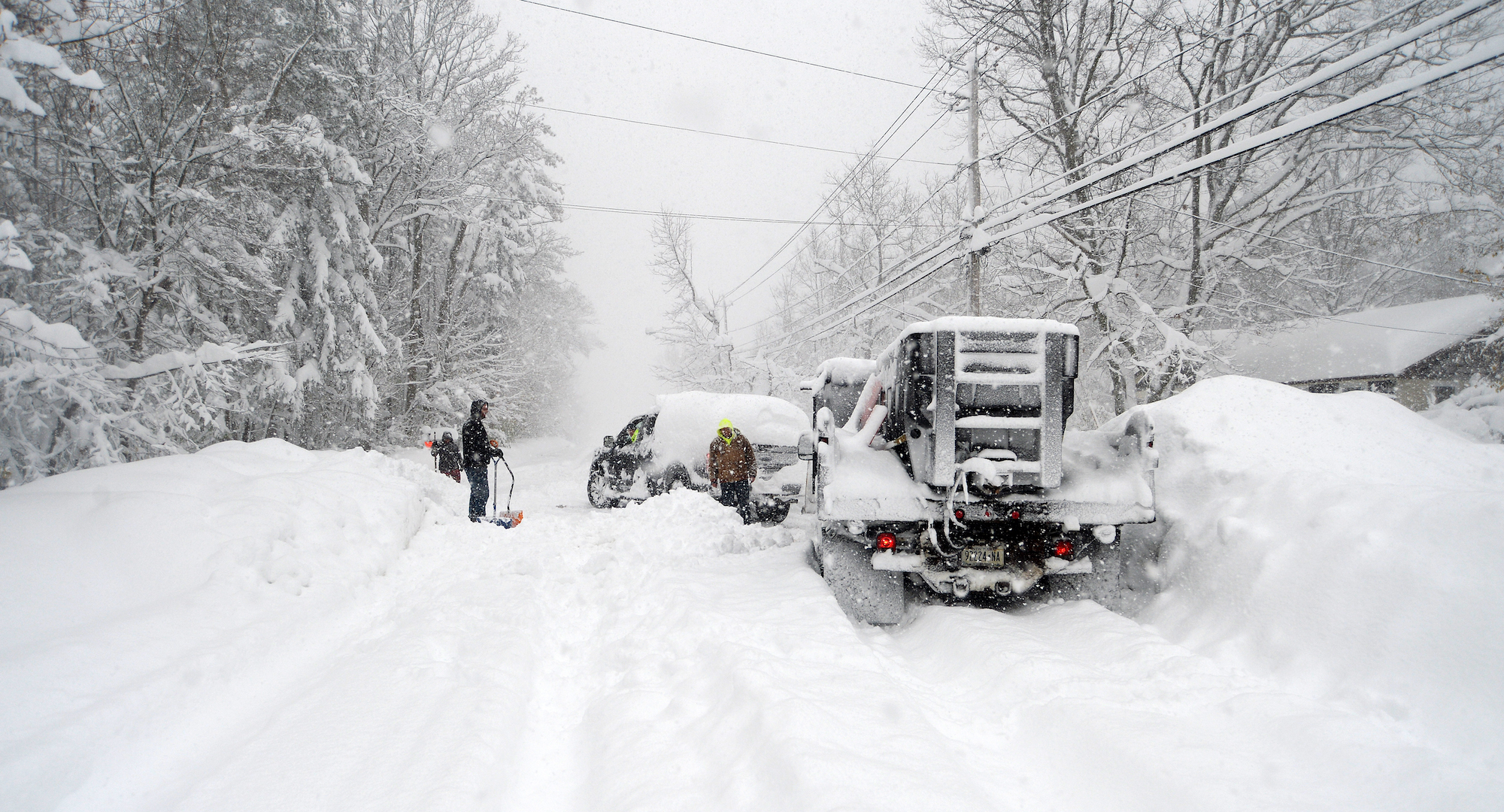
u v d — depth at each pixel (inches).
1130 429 201.6
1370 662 125.6
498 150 1032.8
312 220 760.3
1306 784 94.3
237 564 182.7
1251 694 120.4
